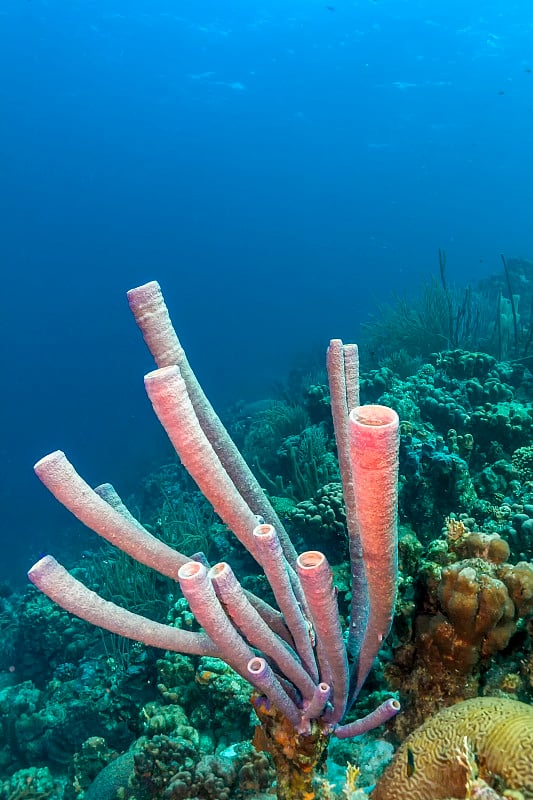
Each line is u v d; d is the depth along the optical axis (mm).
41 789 4805
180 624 4164
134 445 23750
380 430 1029
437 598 2357
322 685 1746
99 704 4832
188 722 3445
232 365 39094
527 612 2236
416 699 2387
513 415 5766
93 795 3436
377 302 13602
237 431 11680
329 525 4387
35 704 5848
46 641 6590
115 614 1739
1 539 18766
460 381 7234
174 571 1755
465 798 1499
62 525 17891
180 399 1416
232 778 2680
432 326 10719
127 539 1716
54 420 41938
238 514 1627
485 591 2078
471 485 4719
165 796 2721
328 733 1960
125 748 4520
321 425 7281
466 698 2266
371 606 1580
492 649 2182
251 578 4801
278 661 1720
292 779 2016
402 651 2541
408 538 3039
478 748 1637
